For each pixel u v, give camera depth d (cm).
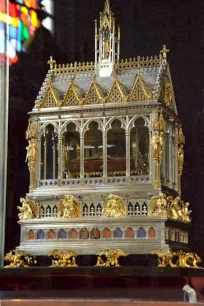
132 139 1003
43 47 1217
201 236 1112
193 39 1155
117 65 1034
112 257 934
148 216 937
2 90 1184
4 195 1161
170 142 1019
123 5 1195
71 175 1012
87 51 1197
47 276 930
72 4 1215
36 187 1003
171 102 1029
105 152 975
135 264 1011
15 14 1226
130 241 938
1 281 944
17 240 1184
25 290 935
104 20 1044
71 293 921
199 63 1149
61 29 1216
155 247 925
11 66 1214
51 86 1015
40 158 1011
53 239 972
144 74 1013
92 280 917
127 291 911
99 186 970
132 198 952
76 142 1028
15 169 1195
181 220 998
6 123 1178
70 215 965
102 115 982
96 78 1033
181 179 1138
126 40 1189
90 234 959
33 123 1013
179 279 920
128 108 971
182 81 1156
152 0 1182
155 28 1178
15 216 1186
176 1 1169
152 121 960
